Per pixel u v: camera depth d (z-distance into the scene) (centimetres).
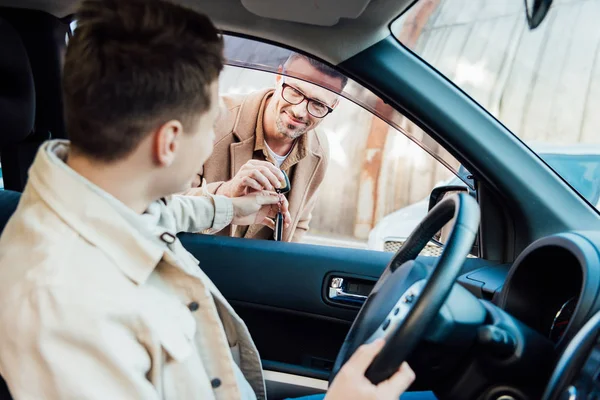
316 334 146
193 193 164
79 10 68
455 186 145
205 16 73
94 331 63
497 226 138
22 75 132
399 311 78
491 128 130
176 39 66
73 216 68
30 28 146
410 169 597
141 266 71
